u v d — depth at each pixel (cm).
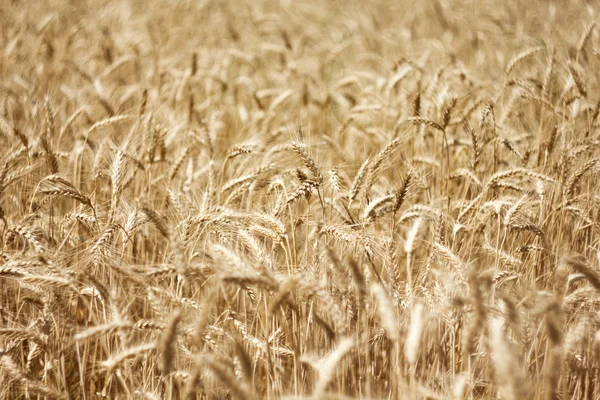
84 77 388
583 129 315
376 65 509
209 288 283
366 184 287
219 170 318
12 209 308
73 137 343
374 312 278
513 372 241
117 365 261
